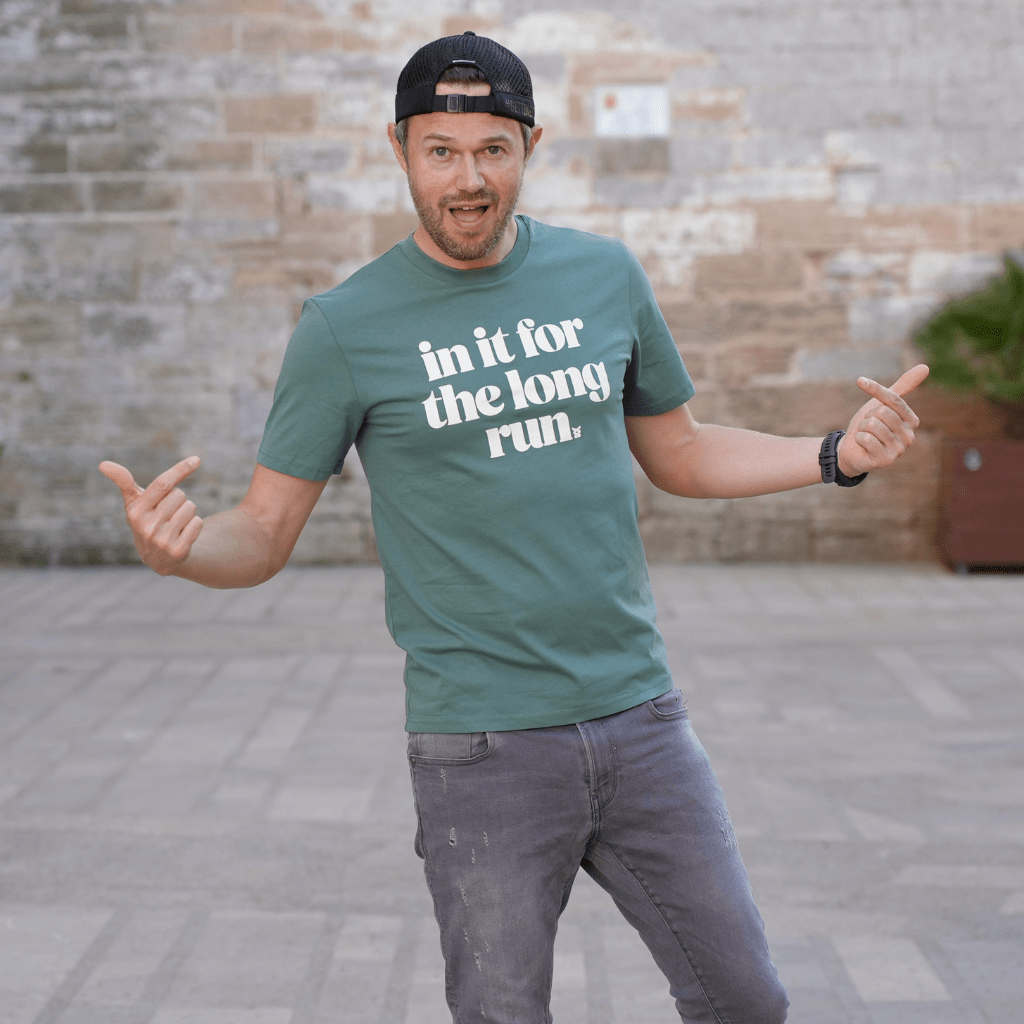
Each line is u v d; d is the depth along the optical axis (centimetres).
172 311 816
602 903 338
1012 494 753
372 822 388
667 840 178
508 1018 170
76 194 808
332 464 185
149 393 820
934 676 544
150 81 801
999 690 521
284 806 400
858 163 796
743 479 200
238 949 307
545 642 175
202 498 827
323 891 340
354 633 632
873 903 331
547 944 174
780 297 807
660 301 809
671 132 798
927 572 777
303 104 802
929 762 438
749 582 754
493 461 174
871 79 791
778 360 812
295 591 739
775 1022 180
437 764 175
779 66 792
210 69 800
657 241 806
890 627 634
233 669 566
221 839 374
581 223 807
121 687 539
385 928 318
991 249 796
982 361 777
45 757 448
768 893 338
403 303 178
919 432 805
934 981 289
